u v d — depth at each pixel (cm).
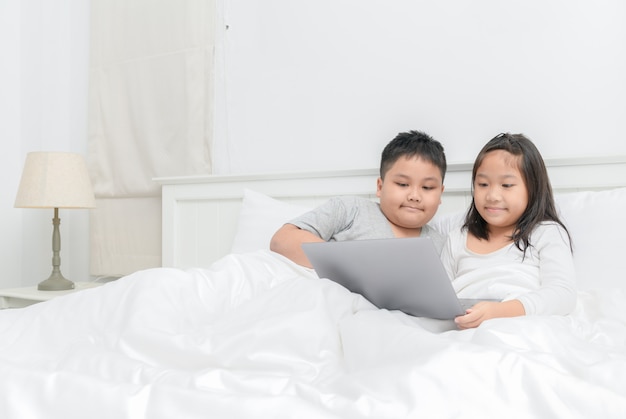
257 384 64
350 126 197
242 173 214
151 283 99
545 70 167
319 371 73
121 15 246
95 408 58
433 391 56
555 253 117
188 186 211
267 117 213
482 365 59
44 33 265
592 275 128
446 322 103
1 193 257
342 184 181
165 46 232
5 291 218
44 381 62
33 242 268
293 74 208
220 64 222
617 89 157
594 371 61
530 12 169
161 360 79
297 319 78
